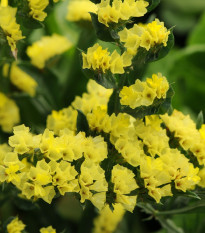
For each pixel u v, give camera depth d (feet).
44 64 1.87
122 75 1.43
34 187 1.35
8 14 1.46
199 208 1.54
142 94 1.38
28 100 1.89
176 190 1.44
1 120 1.85
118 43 1.43
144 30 1.40
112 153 1.43
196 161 1.49
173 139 1.48
